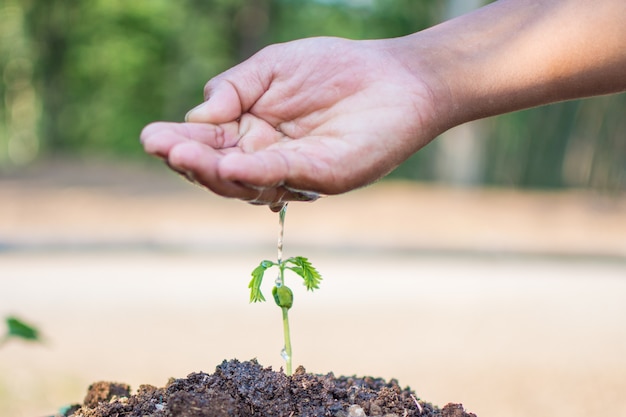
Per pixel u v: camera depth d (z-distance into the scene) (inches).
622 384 167.6
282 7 745.0
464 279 308.3
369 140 53.7
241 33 744.3
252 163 47.3
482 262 351.6
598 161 568.4
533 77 58.2
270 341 195.6
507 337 212.1
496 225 425.7
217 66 751.1
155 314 225.3
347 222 409.4
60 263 309.3
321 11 751.1
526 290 289.4
